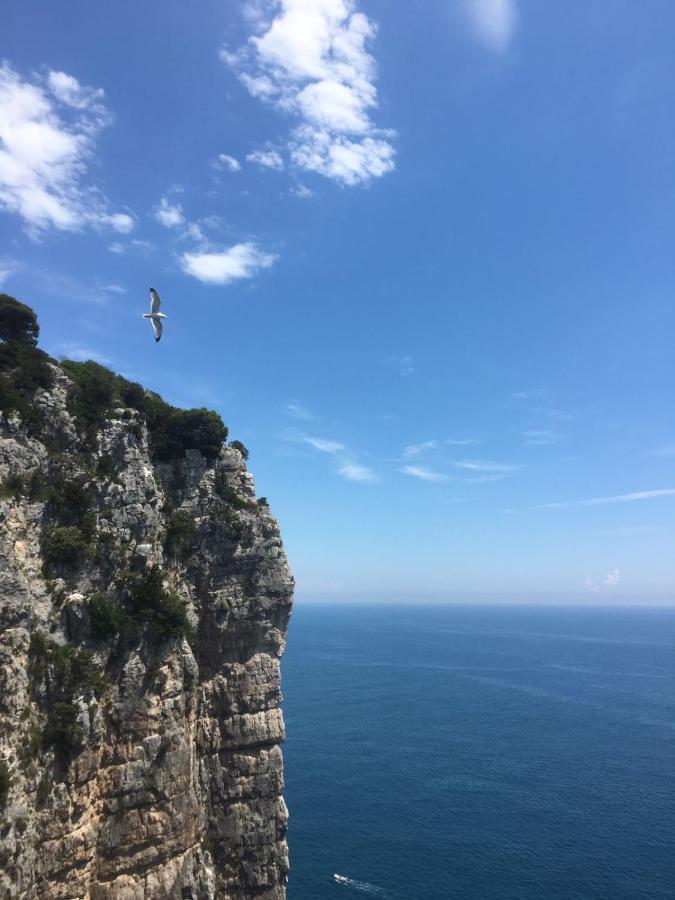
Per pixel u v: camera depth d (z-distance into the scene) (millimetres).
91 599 41094
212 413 53438
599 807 108938
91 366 52719
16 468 40188
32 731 36000
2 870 32688
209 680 48812
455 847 92875
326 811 105562
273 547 51875
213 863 45719
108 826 39875
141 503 46625
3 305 44812
